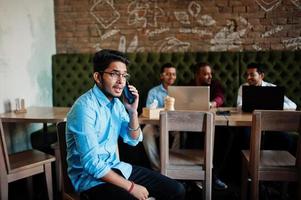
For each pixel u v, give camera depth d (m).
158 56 4.25
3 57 3.43
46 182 2.67
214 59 4.11
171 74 3.66
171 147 3.38
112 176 1.70
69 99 4.45
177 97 2.98
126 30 4.41
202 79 3.73
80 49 4.55
